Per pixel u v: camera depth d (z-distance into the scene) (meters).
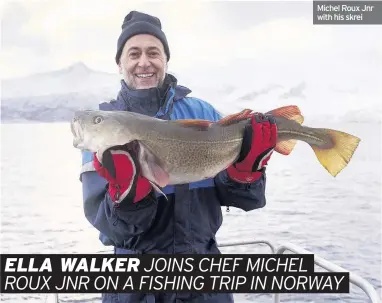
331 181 22.58
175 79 2.90
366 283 2.43
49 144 48.34
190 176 2.46
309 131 2.78
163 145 2.38
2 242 14.16
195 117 2.76
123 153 2.13
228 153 2.48
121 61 2.90
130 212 2.17
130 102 2.71
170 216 2.43
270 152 2.45
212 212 2.62
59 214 18.62
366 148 33.16
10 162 35.03
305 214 15.70
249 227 13.30
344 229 13.77
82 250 13.09
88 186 2.46
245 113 2.58
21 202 20.98
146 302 2.44
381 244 12.36
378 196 18.81
